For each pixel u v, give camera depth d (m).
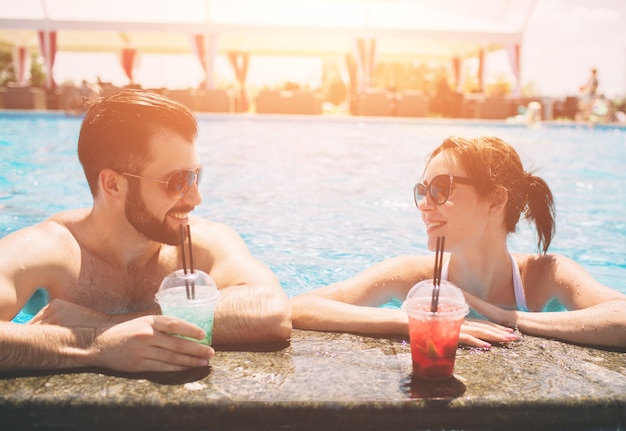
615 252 3.98
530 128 14.49
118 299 2.15
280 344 1.88
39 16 16.72
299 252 3.76
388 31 17.05
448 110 17.20
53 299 1.99
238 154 8.46
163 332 1.65
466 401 1.50
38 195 5.19
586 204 5.54
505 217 2.30
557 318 2.03
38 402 1.48
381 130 12.78
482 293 2.42
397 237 4.17
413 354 1.63
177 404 1.48
